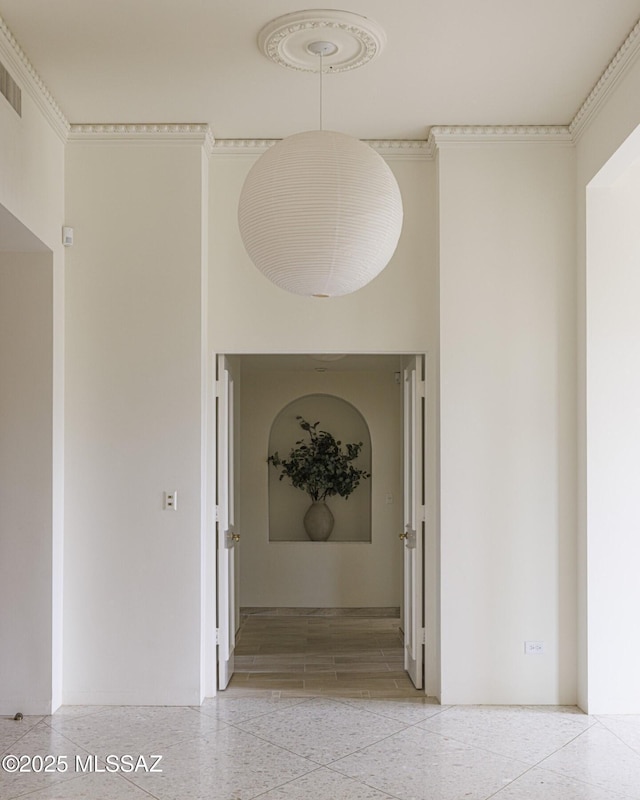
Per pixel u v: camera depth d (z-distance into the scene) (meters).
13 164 4.03
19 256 4.73
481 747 4.14
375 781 3.71
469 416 4.95
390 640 6.67
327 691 5.16
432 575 5.14
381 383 8.27
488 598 4.91
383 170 3.35
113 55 4.07
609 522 4.73
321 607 8.04
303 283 3.40
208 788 3.63
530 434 4.95
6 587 4.65
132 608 4.86
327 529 8.26
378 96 4.55
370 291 5.16
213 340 5.13
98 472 4.89
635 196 4.80
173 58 4.11
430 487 5.16
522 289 4.99
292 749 4.11
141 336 4.93
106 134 4.94
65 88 4.45
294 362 7.59
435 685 5.09
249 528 8.12
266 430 8.25
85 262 4.95
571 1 3.58
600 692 4.70
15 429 4.67
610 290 4.80
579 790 3.61
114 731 4.38
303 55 4.05
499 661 4.90
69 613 4.86
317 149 3.25
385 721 4.55
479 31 3.84
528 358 4.98
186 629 4.86
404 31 3.83
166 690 4.84
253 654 6.17
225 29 3.83
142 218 4.96
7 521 4.65
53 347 4.71
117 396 4.91
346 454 8.56
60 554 4.82
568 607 4.91
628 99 4.04
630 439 4.76
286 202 3.22
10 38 3.85
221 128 5.00
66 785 3.67
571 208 5.01
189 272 4.95
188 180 4.97
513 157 5.02
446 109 4.73
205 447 5.05
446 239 5.00
